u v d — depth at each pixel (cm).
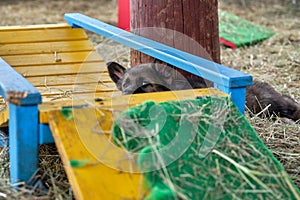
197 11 515
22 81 381
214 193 341
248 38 943
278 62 807
